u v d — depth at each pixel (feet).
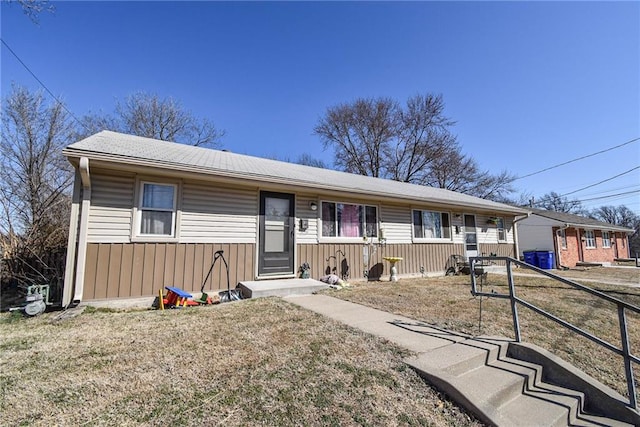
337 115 82.84
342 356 10.19
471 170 81.35
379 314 15.72
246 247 22.97
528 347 11.08
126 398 7.58
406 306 17.84
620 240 80.69
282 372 9.05
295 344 11.19
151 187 19.61
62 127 40.60
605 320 17.33
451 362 9.61
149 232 19.25
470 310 17.33
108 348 10.73
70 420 6.69
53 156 39.47
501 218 46.03
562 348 12.75
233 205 22.65
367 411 7.43
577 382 9.83
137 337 11.85
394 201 32.22
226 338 11.76
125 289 18.07
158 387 8.12
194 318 14.58
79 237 16.88
